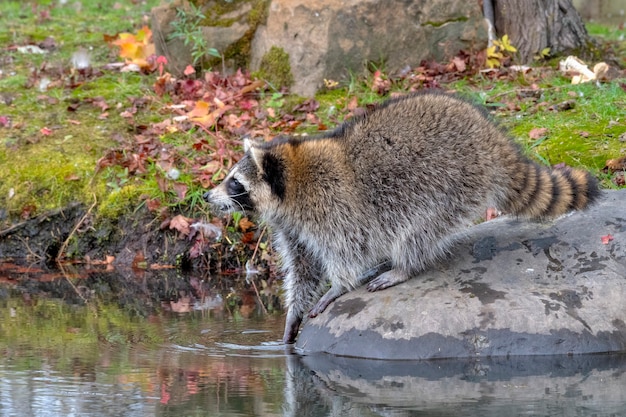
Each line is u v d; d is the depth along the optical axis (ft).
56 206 36.58
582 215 25.94
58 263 36.17
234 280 33.73
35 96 42.04
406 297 24.04
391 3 40.91
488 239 25.48
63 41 49.98
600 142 33.60
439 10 41.86
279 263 33.24
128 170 36.58
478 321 23.11
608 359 22.40
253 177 25.88
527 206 25.07
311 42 40.52
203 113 37.78
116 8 57.57
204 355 23.91
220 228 34.91
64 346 24.77
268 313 28.78
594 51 44.57
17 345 24.89
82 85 42.98
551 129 34.94
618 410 18.93
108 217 36.06
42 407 19.66
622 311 23.39
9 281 33.63
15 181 37.09
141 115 39.93
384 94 39.86
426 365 22.45
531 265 24.45
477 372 21.79
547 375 21.40
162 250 35.55
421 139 24.36
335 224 25.00
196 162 36.47
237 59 42.57
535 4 43.42
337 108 39.01
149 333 26.23
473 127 24.50
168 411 19.38
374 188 24.63
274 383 21.31
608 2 63.82
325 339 24.16
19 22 54.03
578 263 24.38
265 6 41.86
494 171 24.40
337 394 20.35
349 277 25.29
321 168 25.09
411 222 24.47
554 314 23.11
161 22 42.93
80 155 37.70
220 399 20.10
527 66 42.39
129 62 44.75
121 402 19.97
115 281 33.60
